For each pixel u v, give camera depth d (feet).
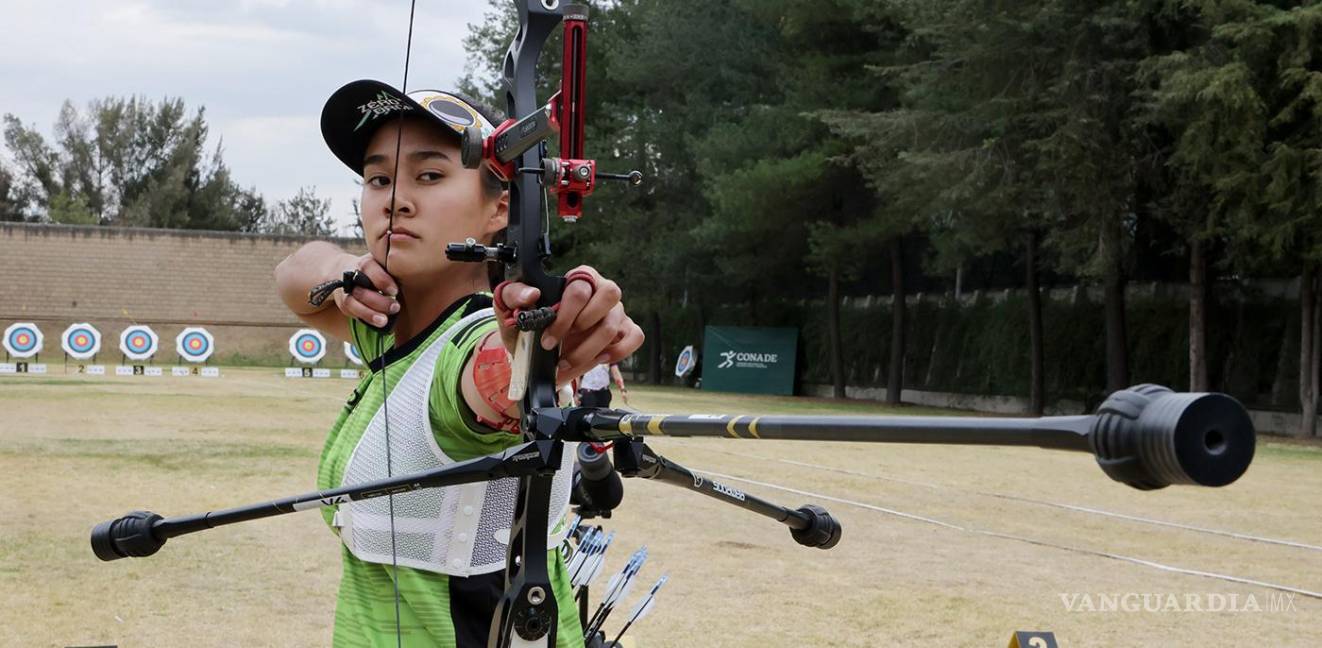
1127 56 75.82
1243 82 64.95
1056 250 91.04
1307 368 74.84
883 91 100.89
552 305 5.77
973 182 78.43
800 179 98.94
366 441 7.47
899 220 95.91
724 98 117.70
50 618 19.39
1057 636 20.03
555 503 7.63
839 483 42.19
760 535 29.50
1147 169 76.13
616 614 20.79
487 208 7.43
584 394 37.19
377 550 7.39
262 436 52.85
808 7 99.40
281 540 26.91
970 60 78.79
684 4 116.67
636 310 127.03
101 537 7.51
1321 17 63.21
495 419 6.61
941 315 108.27
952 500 38.24
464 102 7.58
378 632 7.41
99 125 274.98
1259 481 47.34
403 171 7.35
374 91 7.16
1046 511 36.14
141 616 19.75
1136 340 90.12
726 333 126.52
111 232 152.15
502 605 6.19
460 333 7.09
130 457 42.68
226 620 19.67
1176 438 3.01
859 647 18.93
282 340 157.69
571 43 6.01
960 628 20.39
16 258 148.97
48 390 85.81
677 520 31.55
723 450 54.65
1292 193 66.64
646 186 121.90
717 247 111.86
